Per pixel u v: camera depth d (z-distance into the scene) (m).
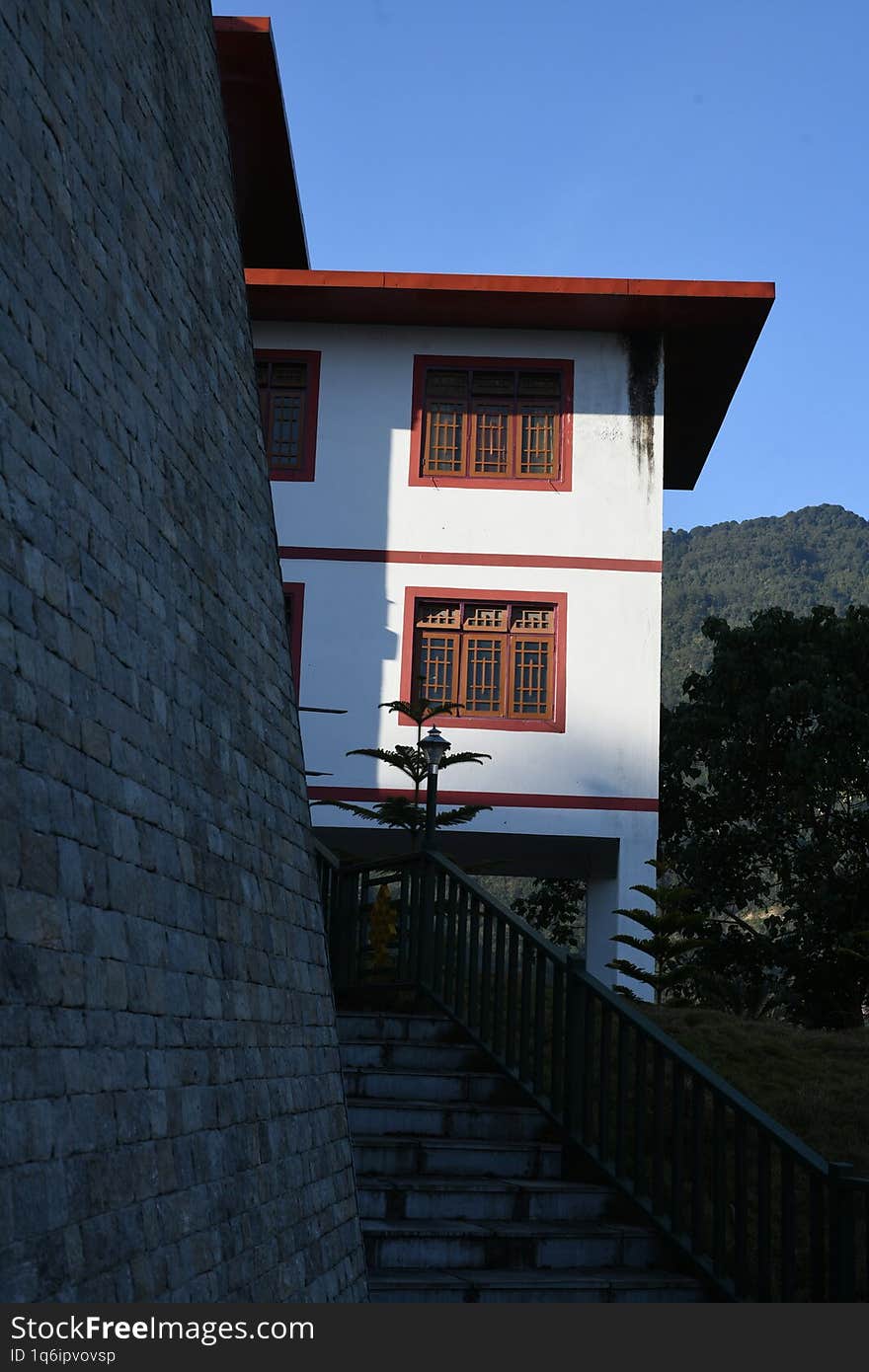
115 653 4.83
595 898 20.97
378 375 20.44
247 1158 5.44
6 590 3.94
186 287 6.52
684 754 23.42
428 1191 7.65
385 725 19.41
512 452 20.25
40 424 4.39
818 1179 6.99
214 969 5.47
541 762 19.34
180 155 6.70
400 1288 6.70
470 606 19.88
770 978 22.23
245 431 7.39
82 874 4.23
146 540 5.39
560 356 20.45
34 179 4.63
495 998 9.37
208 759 5.89
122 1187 4.17
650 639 19.69
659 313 19.92
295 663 19.56
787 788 22.83
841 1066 11.36
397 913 10.93
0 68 4.43
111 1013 4.30
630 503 20.06
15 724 3.88
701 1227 7.52
